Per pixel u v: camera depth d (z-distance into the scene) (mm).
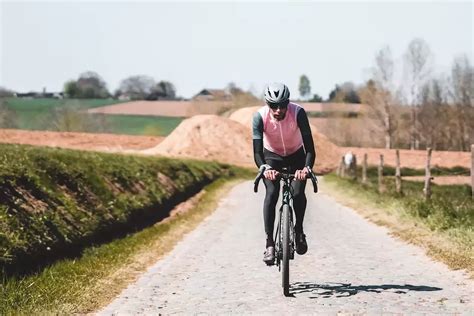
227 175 49875
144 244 14820
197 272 11172
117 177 20375
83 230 14141
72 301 8836
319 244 14102
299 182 8539
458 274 9789
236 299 8742
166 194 24312
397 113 107188
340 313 7633
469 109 107250
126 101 175125
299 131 8562
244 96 135500
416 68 107812
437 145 116750
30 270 10680
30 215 12453
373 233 15891
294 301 8406
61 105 112250
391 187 27547
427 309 7699
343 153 82062
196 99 140500
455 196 20375
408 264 11086
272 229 8750
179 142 75500
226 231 17500
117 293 9602
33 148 18875
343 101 130500
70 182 16266
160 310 8273
